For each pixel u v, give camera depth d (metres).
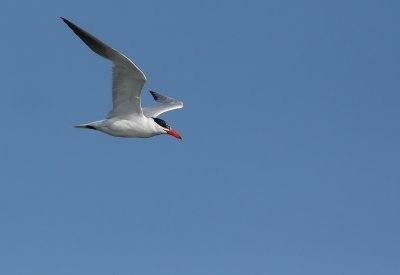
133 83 17.39
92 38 16.62
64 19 16.55
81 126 18.39
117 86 17.52
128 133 18.41
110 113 18.22
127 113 18.16
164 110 21.27
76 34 16.77
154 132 18.62
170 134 18.95
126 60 16.73
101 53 16.86
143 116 18.41
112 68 17.09
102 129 18.33
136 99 17.81
